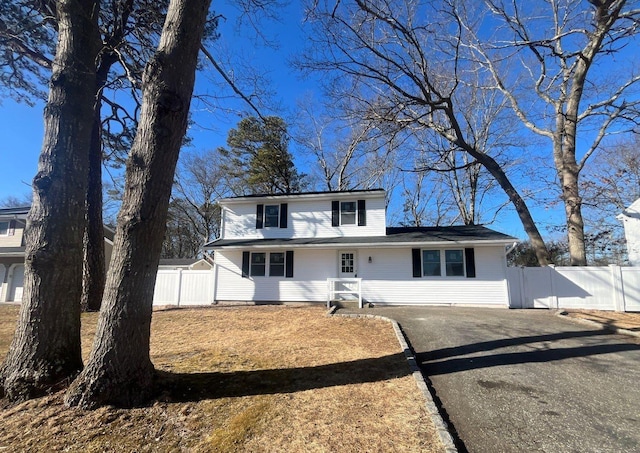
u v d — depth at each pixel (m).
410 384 4.53
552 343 7.00
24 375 3.92
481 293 13.39
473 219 24.11
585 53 14.00
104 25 8.75
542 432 3.39
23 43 8.98
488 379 4.95
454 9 10.90
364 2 8.41
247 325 9.51
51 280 4.21
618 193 19.34
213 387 4.39
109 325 3.83
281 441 3.11
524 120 16.77
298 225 16.17
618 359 5.88
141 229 3.99
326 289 14.88
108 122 12.68
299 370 5.14
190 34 4.38
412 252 14.31
